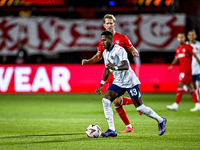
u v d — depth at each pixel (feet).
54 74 204.03
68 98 183.11
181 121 101.76
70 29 225.35
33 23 225.76
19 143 66.08
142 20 223.71
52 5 248.73
